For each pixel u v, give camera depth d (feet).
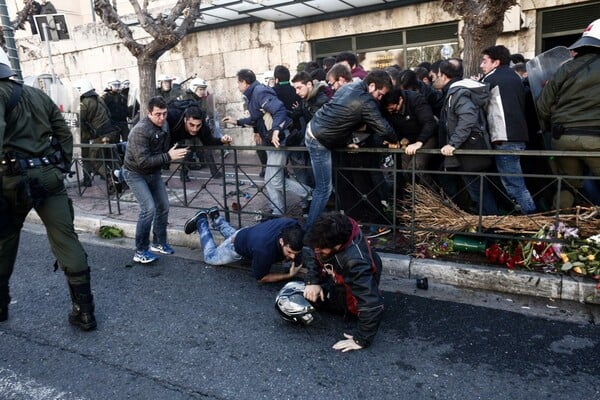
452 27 28.04
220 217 15.89
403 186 16.01
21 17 38.60
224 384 9.11
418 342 10.28
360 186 15.34
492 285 12.47
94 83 40.57
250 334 10.84
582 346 9.86
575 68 11.93
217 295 12.86
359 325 9.90
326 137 13.35
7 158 9.68
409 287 12.89
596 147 11.87
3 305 11.53
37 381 9.41
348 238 9.78
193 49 36.09
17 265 15.46
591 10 24.75
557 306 11.54
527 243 12.84
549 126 13.16
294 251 11.82
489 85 13.25
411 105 14.25
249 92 17.74
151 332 11.07
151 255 15.34
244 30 33.94
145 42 37.14
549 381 8.83
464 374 9.14
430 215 14.21
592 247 12.16
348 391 8.79
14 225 10.47
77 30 40.04
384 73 13.14
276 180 16.08
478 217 13.60
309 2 28.60
